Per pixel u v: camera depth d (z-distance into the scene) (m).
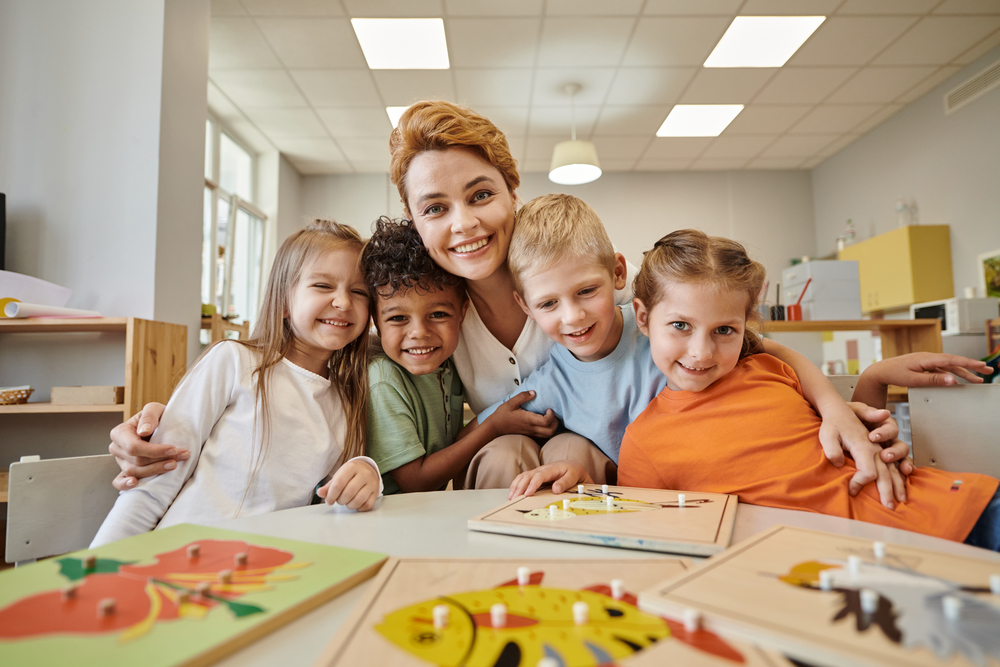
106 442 2.08
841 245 4.34
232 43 3.05
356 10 2.79
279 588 0.33
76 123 2.17
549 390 0.94
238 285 4.19
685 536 0.43
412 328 0.87
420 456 0.88
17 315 1.77
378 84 3.48
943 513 0.57
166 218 2.20
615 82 3.49
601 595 0.32
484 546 0.45
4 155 2.17
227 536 0.45
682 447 0.71
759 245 5.04
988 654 0.23
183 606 0.30
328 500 0.57
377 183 5.02
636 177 5.10
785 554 0.37
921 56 3.27
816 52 3.21
